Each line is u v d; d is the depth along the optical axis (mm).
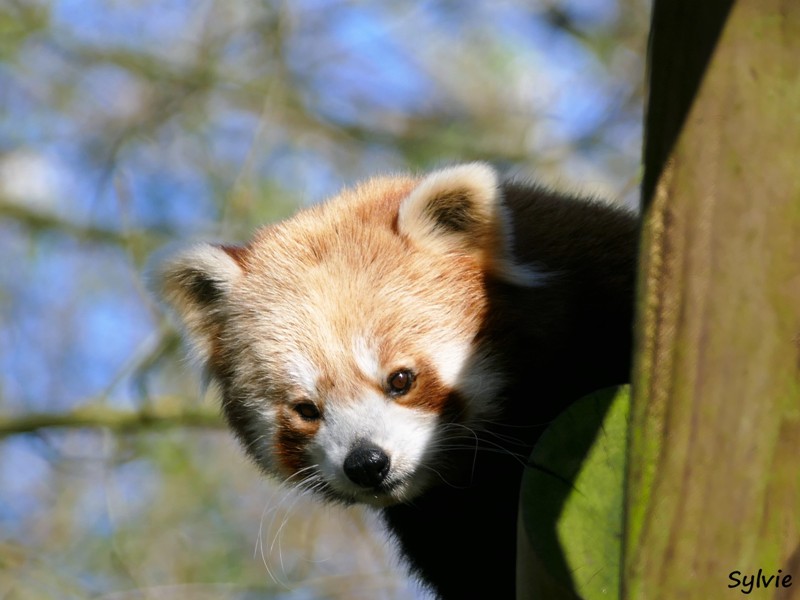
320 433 8000
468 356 7949
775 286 3967
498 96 20125
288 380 8086
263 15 17984
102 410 14406
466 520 8430
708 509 3939
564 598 4484
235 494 15547
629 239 8477
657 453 4023
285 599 14211
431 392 7875
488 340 8023
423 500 8609
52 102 18766
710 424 3973
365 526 14305
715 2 4051
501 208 8023
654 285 4109
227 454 15727
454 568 8711
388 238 8367
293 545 14938
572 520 4902
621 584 4043
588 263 8266
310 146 18156
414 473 7883
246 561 14883
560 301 8031
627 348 8023
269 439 8422
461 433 7961
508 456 8078
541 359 7977
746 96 4047
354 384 7879
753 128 4039
